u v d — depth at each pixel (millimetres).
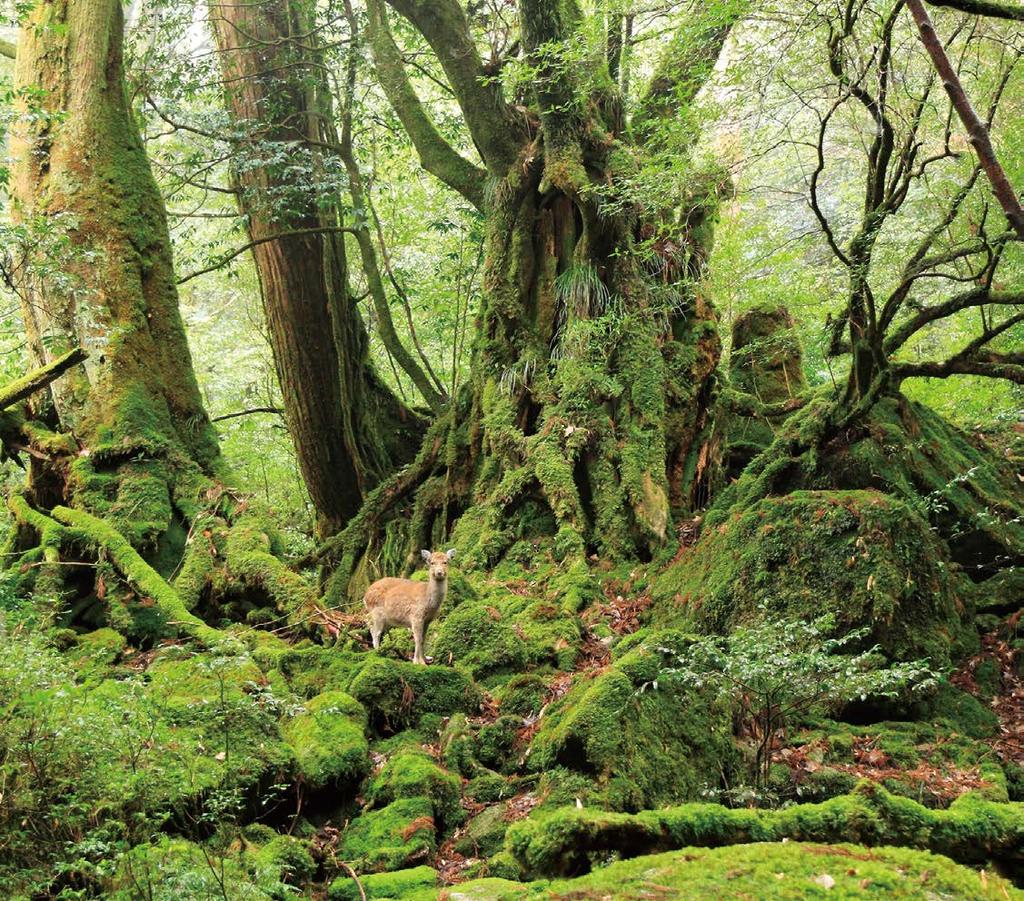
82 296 9641
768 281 11844
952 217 7641
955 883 2705
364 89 15531
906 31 8008
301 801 5250
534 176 11375
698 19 8766
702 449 10883
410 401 19094
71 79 10055
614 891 2801
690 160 9289
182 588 8562
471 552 10141
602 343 10547
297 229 13812
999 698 6863
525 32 10312
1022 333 11359
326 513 14828
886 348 8320
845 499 7375
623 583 9156
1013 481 9695
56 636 7582
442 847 5043
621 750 4996
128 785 4145
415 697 6375
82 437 9445
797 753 5785
